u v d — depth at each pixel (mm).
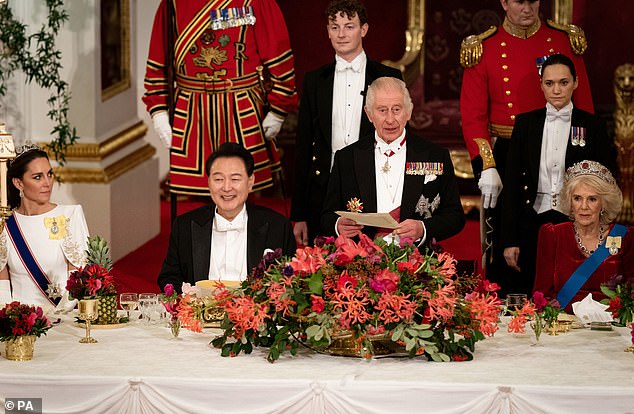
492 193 14477
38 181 11586
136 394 8359
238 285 10188
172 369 8664
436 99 26016
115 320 10281
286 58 16281
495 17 25844
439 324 8984
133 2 21812
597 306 10312
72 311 10703
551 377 8438
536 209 13898
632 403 8062
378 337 8938
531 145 13820
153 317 10195
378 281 8555
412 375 8469
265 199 26500
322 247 9133
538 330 9586
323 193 14375
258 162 16438
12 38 18484
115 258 20109
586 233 11578
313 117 14359
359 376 8414
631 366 8805
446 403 8164
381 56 26500
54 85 19344
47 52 18625
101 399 8367
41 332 9055
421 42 25656
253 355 9180
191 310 9406
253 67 16312
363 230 12258
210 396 8305
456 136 25703
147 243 21906
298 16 26359
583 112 13844
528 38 15094
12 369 8648
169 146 16531
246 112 16328
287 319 9062
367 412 8180
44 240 11656
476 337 9008
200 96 16375
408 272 8859
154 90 16594
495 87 15070
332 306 8703
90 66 19469
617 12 25000
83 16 19375
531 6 14828
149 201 22328
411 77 25734
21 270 11586
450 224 11930
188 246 11266
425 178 11977
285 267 8898
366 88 14125
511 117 14992
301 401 8242
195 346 9469
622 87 23422
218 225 11164
